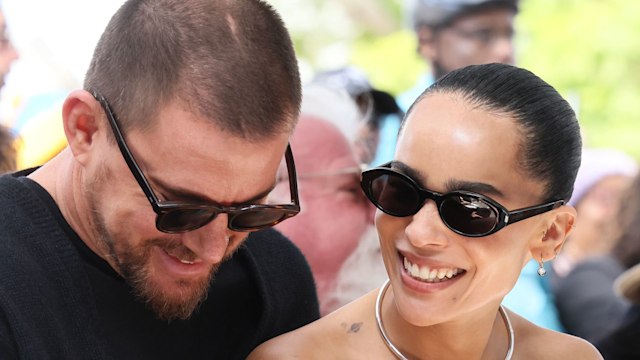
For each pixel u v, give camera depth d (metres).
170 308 1.82
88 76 1.78
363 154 2.97
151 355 1.89
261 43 1.69
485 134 1.72
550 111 1.79
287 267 2.13
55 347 1.72
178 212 1.68
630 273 3.24
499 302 1.90
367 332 1.94
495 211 1.73
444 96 1.77
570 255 4.55
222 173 1.67
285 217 1.85
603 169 4.66
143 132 1.68
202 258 1.74
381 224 1.82
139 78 1.68
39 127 2.46
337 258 2.70
